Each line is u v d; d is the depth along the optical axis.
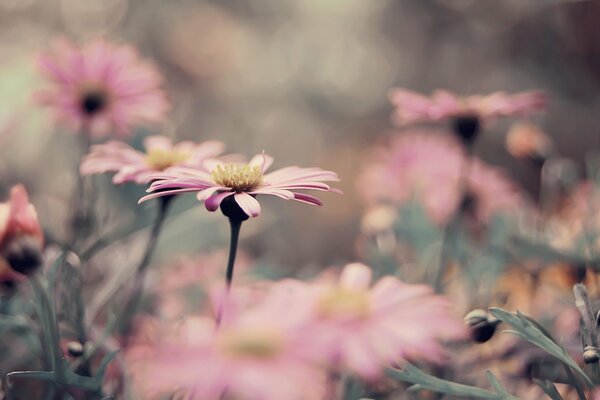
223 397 0.41
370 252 0.60
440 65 1.26
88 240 0.55
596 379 0.44
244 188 0.45
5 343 0.52
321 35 1.33
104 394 0.46
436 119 0.56
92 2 1.12
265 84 1.25
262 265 0.62
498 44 1.17
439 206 0.61
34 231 0.46
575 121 1.03
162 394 0.44
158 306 0.56
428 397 0.49
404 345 0.43
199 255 0.62
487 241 0.58
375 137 1.23
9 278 0.46
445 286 0.54
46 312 0.46
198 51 1.12
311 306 0.43
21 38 1.02
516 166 0.97
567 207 0.60
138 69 0.57
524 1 1.11
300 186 0.45
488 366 0.50
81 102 0.56
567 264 0.53
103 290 0.54
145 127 0.65
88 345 0.47
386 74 1.31
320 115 1.28
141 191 0.63
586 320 0.45
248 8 1.28
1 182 0.65
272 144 1.20
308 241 0.95
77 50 0.57
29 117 0.71
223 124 1.15
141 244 0.60
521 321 0.44
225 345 0.41
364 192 0.65
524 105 0.55
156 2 1.15
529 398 0.48
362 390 0.46
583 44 1.03
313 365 0.42
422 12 1.29
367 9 1.33
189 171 0.46
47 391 0.48
